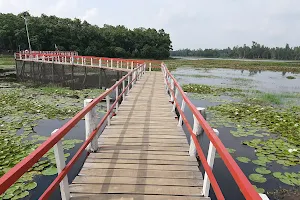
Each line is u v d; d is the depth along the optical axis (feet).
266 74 105.70
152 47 241.55
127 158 11.69
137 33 249.55
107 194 8.64
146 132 15.79
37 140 19.13
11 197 11.75
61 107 31.27
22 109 29.45
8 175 4.18
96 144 12.38
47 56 74.43
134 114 20.62
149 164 11.10
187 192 8.91
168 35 286.25
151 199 8.43
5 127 22.22
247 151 18.51
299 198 12.70
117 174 10.08
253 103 37.76
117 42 225.76
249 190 3.79
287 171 15.34
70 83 65.82
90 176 9.86
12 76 77.30
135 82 40.50
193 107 9.56
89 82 68.44
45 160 15.53
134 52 232.73
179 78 76.59
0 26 158.30
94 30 206.08
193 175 10.19
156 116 20.07
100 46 201.16
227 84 63.67
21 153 16.37
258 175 14.74
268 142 19.89
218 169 15.99
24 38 156.35
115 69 57.11
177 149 13.00
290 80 80.64
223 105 34.65
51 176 14.10
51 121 25.25
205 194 8.65
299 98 43.68
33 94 41.32
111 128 16.55
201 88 51.83
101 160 11.41
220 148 5.56
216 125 24.82
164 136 15.07
